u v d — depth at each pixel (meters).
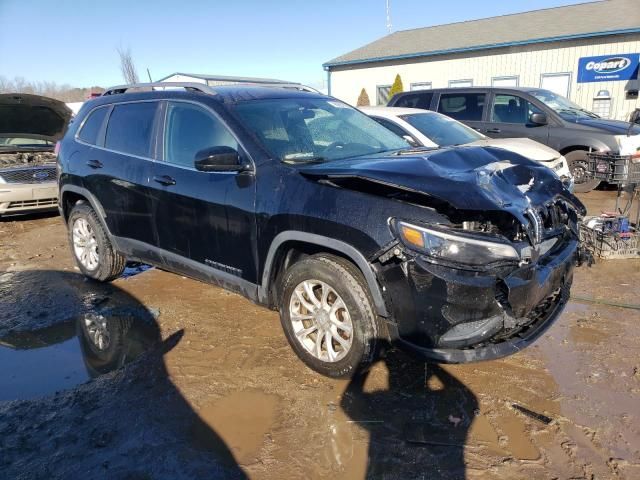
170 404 3.00
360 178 2.90
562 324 3.95
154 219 4.09
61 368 3.44
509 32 20.31
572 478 2.38
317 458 2.54
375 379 3.21
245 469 2.47
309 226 3.02
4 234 7.26
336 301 3.04
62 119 8.81
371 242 2.76
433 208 2.76
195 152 3.80
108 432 2.76
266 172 3.31
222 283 3.73
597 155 5.84
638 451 2.54
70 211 5.29
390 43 24.56
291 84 4.82
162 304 4.48
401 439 2.66
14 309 4.44
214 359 3.51
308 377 3.25
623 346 3.58
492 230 2.78
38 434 2.75
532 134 8.91
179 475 2.44
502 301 2.68
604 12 19.17
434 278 2.61
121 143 4.42
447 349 2.72
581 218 3.53
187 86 4.05
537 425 2.75
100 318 4.22
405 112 7.40
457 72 21.09
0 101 7.69
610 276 4.95
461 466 2.46
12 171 7.52
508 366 3.35
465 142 7.02
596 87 17.84
